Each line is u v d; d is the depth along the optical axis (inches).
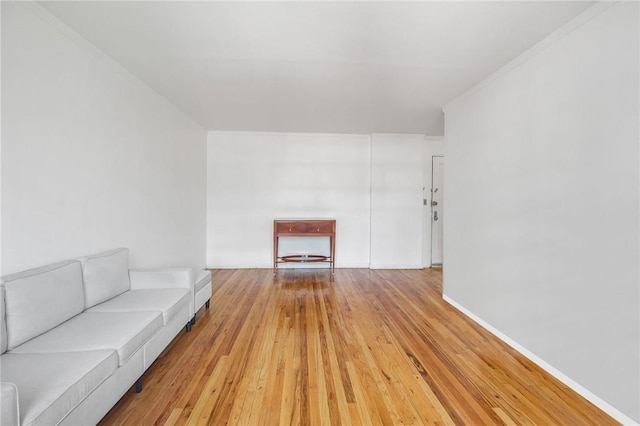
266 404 68.7
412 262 210.4
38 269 70.0
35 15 72.4
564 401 71.2
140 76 114.4
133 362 68.3
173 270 105.3
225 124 187.0
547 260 83.7
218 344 96.8
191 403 68.6
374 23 78.3
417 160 209.8
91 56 91.1
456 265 132.2
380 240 208.7
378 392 73.6
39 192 74.6
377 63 101.0
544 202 84.9
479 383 77.9
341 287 163.9
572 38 75.9
